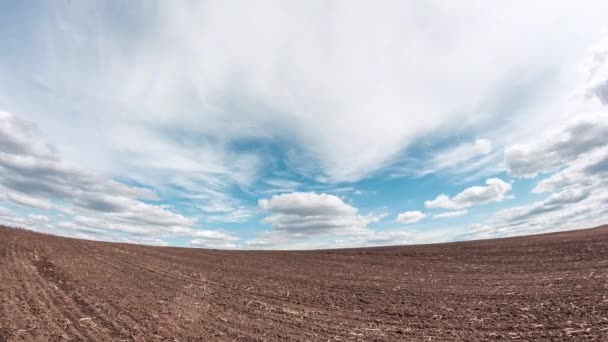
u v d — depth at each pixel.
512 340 5.57
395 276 12.79
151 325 6.23
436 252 19.67
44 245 16.73
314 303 8.52
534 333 5.82
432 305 8.15
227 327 6.40
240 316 7.20
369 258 18.83
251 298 8.95
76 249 16.78
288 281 11.73
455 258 17.12
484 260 15.94
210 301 8.42
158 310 7.23
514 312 7.18
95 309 6.99
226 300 8.62
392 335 6.05
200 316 7.04
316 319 7.08
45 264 11.79
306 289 10.32
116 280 10.23
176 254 19.16
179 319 6.72
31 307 6.79
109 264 13.29
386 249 22.66
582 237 20.47
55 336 5.39
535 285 9.82
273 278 12.33
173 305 7.74
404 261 17.19
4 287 8.14
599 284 9.21
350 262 17.47
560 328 5.97
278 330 6.30
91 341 5.30
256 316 7.24
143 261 15.01
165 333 5.87
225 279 11.76
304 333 6.15
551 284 9.77
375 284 11.13
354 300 8.85
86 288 8.83
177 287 9.85
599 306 7.11
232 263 16.52
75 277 10.09
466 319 6.88
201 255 19.58
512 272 12.48
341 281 11.75
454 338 5.81
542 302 7.82
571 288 9.02
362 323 6.81
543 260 14.55
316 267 15.55
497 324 6.44
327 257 19.81
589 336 5.49
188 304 7.94
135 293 8.67
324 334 6.11
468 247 20.81
